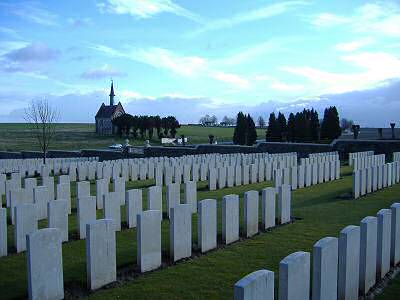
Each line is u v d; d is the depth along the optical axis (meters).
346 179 19.86
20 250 8.47
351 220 10.88
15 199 11.22
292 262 4.57
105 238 6.67
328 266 5.17
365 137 44.03
